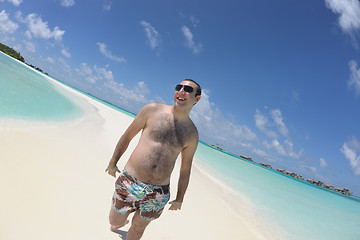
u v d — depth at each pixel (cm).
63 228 288
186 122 258
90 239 286
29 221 277
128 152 782
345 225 981
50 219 295
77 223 307
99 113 1608
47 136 604
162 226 384
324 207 1392
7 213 275
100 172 504
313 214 1006
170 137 246
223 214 561
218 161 2045
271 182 1883
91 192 402
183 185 272
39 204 315
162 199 251
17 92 1047
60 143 588
